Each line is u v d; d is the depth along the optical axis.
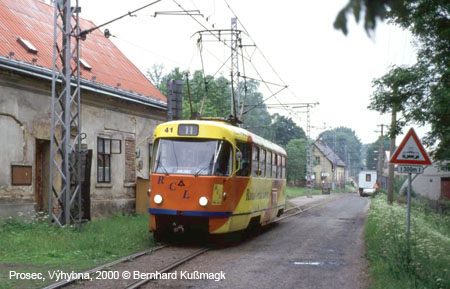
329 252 12.95
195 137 13.82
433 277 7.82
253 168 15.98
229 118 17.11
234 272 9.72
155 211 13.57
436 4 13.08
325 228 20.39
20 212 15.51
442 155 22.45
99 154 20.47
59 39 21.59
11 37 18.12
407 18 1.72
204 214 13.18
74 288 7.80
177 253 12.01
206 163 13.51
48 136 17.27
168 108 22.02
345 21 1.57
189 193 13.30
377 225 16.45
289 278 9.20
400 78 21.47
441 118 20.62
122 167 22.12
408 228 11.22
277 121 99.94
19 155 15.93
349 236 17.20
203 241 14.77
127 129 22.48
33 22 21.17
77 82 15.16
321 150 112.19
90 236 13.52
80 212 14.87
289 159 87.56
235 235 16.34
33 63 16.64
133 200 22.91
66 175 14.68
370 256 11.45
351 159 168.62
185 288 8.12
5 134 15.38
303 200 50.78
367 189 73.00
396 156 11.46
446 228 21.47
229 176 13.76
